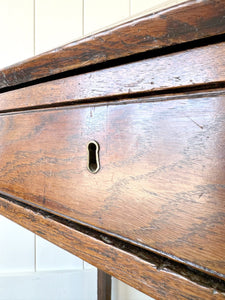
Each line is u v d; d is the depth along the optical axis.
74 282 0.93
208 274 0.19
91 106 0.25
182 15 0.18
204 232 0.18
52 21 0.90
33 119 0.32
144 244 0.22
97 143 0.25
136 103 0.22
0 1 0.88
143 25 0.20
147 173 0.21
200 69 0.18
